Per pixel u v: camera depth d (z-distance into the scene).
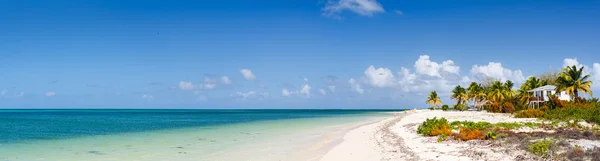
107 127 52.25
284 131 41.03
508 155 17.02
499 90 91.56
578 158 14.95
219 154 22.39
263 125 54.53
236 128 47.12
